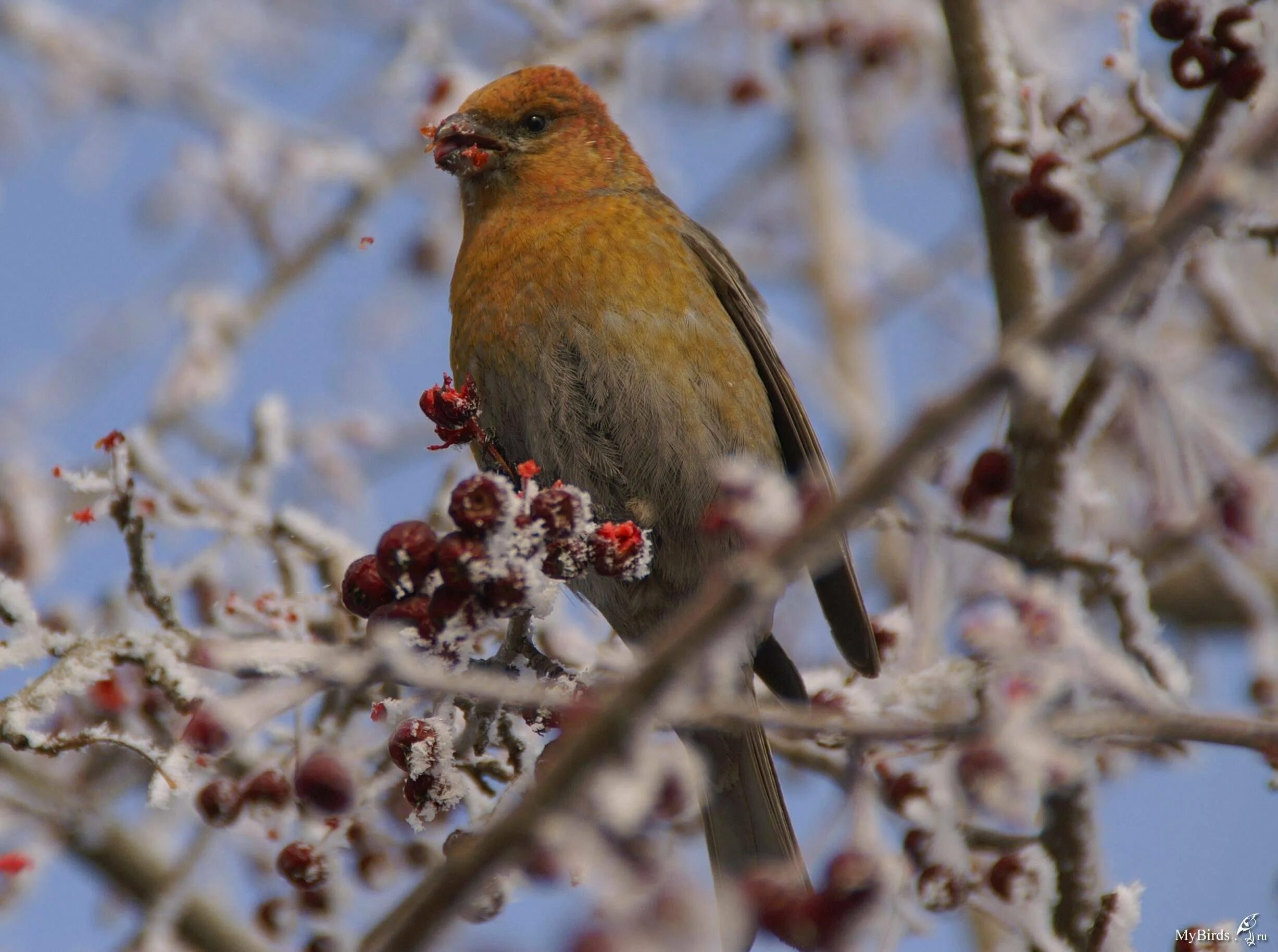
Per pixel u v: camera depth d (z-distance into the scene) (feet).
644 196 28.66
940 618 24.02
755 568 13.80
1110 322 17.08
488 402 27.30
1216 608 35.45
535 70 29.12
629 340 26.58
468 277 27.63
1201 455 21.89
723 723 15.72
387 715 18.83
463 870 14.60
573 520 17.24
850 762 16.42
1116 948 19.69
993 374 13.12
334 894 21.95
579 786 14.37
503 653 19.53
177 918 27.17
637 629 27.37
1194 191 13.08
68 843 27.55
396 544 17.06
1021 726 15.90
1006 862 20.57
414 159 38.78
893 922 18.52
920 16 39.22
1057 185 23.91
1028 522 23.48
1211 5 22.41
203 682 20.59
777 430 28.63
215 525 24.04
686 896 13.80
